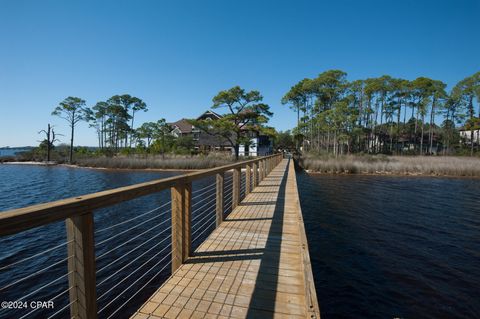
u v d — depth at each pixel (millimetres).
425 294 5438
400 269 6469
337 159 28344
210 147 40062
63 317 4629
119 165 29203
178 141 39156
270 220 5121
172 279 2850
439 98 38594
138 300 5027
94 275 1754
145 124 41000
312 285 2236
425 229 9367
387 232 9086
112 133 50500
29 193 15656
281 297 2557
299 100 43812
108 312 4672
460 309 4961
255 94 28156
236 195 6141
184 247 3283
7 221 1151
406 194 15438
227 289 2678
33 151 44562
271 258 3418
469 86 35531
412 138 48375
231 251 3627
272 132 29953
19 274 6059
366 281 5934
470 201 13625
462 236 8680
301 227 3803
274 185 9531
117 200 1930
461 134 46500
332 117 32312
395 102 43531
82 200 1604
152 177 22469
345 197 14680
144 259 6711
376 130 46188
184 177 3191
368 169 25062
